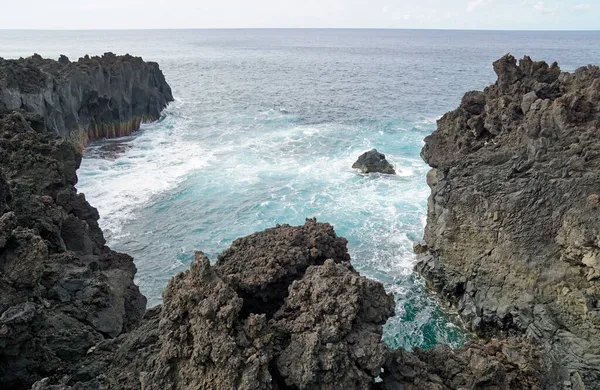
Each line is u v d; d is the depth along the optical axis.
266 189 42.38
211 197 40.94
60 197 22.34
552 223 22.22
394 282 29.19
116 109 60.44
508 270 23.67
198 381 10.57
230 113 75.88
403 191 41.38
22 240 14.27
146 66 70.00
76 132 51.28
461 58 189.12
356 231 34.69
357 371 10.93
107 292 17.36
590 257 20.17
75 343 14.48
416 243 33.03
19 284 13.90
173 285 12.24
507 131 25.89
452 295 27.11
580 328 20.78
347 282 12.08
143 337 13.41
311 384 10.64
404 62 170.25
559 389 19.81
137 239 34.16
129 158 51.50
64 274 16.86
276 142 57.34
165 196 41.16
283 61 175.62
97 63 58.53
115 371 12.78
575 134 22.86
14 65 41.97
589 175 21.55
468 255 25.75
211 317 10.89
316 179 44.41
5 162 22.06
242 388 9.96
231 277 12.72
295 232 14.73
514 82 29.12
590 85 25.42
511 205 23.50
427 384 12.00
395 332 25.27
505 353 13.89
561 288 21.45
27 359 13.05
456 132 28.67
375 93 95.19
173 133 63.16
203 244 33.56
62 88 48.84
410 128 63.34
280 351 11.11
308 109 78.44
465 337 25.00
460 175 25.98
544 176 22.75
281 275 13.20
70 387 11.77
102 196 40.72
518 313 22.97
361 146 54.56
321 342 10.99
